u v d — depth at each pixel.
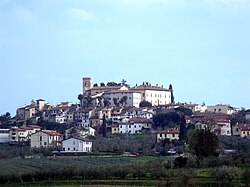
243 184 122.69
